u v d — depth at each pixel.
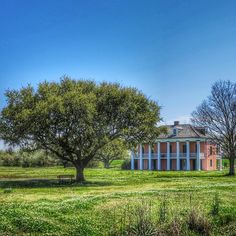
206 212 29.00
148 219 24.02
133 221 24.56
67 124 59.25
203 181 62.38
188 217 25.66
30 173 92.62
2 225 23.50
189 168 124.94
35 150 62.69
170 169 127.81
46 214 26.25
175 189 43.16
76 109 58.44
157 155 130.12
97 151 70.44
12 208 27.02
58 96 59.53
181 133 126.75
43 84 62.00
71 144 61.88
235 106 88.94
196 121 95.31
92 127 60.31
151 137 65.31
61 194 40.66
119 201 31.97
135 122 63.44
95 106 60.50
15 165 146.50
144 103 64.88
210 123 91.56
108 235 23.97
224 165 155.38
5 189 47.03
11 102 60.22
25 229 23.64
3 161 147.75
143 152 133.12
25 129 58.34
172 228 23.83
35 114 57.00
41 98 61.12
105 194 38.03
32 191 45.38
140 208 25.11
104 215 27.14
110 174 88.69
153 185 54.12
